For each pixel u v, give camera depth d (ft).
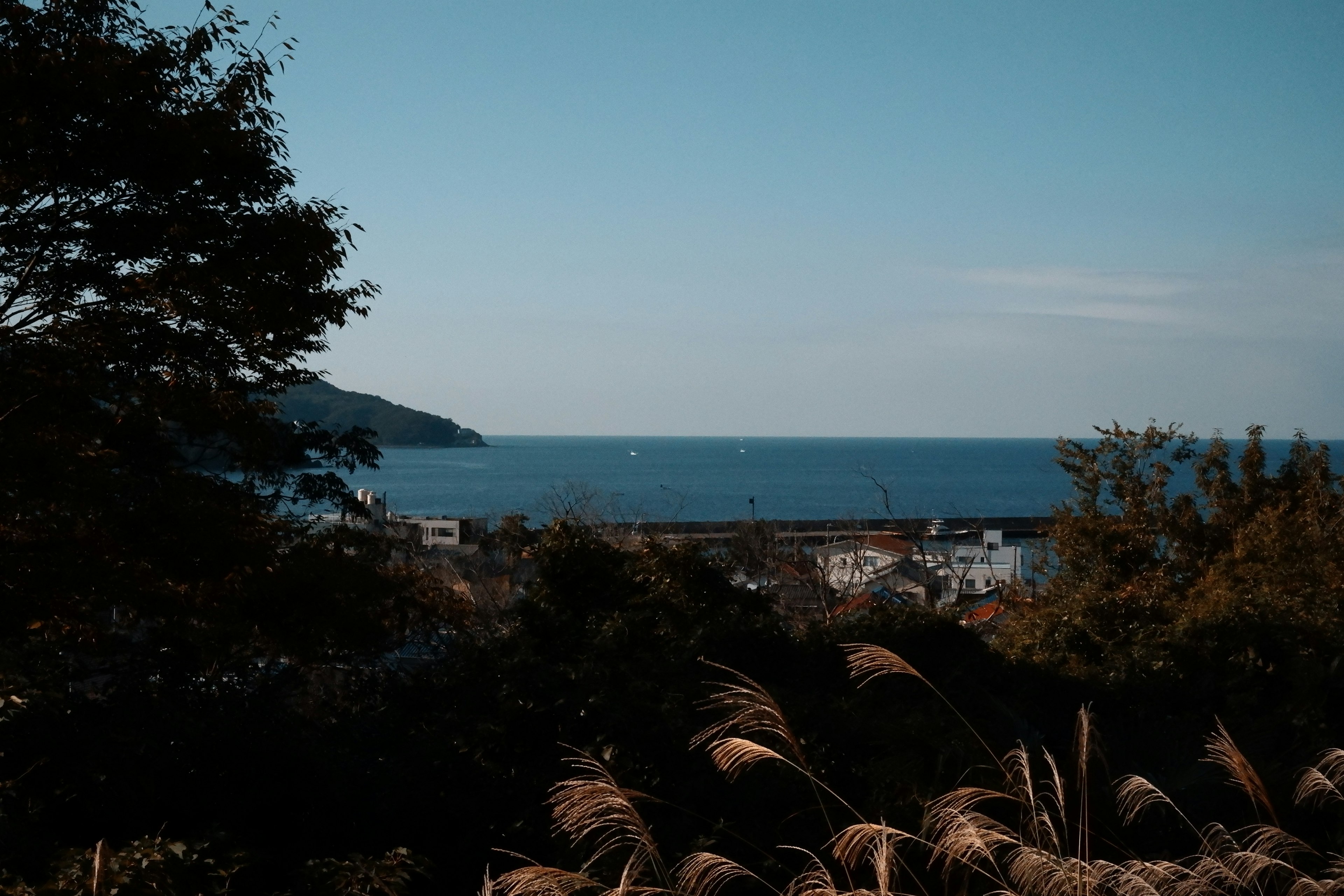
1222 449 97.04
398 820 19.47
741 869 13.28
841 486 414.82
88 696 23.57
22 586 30.01
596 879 15.20
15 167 33.01
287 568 37.65
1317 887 12.50
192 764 18.79
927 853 15.25
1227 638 32.71
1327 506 86.12
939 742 19.93
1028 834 14.46
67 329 36.37
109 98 32.35
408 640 46.83
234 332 38.06
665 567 46.39
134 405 37.09
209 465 43.11
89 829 17.13
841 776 19.72
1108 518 83.56
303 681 28.99
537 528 91.76
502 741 22.91
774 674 31.53
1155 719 26.76
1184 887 12.53
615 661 29.68
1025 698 29.22
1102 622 57.88
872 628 34.78
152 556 32.99
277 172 36.88
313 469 46.96
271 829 18.72
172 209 34.50
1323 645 32.30
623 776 19.79
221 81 37.47
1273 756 21.83
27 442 30.25
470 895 17.69
